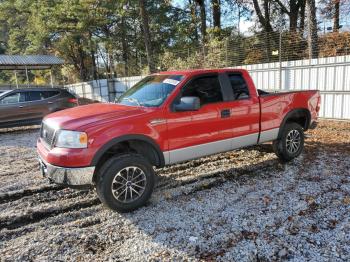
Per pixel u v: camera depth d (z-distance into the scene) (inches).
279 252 120.8
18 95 444.5
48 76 1643.7
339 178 194.7
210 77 188.7
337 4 686.5
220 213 153.7
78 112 169.6
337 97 402.9
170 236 134.6
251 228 138.8
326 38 492.1
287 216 148.6
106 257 121.3
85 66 1491.1
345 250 120.8
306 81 434.0
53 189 193.2
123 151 164.4
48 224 149.2
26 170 239.0
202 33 880.3
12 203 173.3
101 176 150.6
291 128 225.3
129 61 1181.1
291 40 508.1
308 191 176.6
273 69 473.1
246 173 211.5
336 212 150.8
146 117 160.6
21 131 459.8
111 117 156.1
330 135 320.5
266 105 209.6
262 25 884.6
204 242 129.3
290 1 898.7
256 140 208.7
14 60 913.5
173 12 1138.0
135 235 136.6
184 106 165.3
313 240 128.2
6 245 131.6
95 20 1061.8
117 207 153.8
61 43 1193.4
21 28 1617.9
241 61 571.8
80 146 144.6
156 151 165.9
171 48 1082.7
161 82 187.0
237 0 926.4
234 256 119.3
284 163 229.3
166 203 167.3
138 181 159.8
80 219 153.3
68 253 124.8
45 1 1098.1
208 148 185.2
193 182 196.2
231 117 191.9
